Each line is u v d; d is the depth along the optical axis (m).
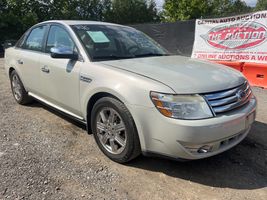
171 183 3.35
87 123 4.14
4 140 4.33
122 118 3.48
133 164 3.72
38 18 31.86
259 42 8.15
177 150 3.15
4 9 28.00
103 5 45.06
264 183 3.37
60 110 4.73
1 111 5.64
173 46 11.80
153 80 3.32
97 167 3.64
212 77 3.49
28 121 5.10
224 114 3.27
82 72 3.99
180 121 3.08
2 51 22.08
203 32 9.79
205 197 3.11
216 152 3.29
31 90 5.46
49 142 4.29
